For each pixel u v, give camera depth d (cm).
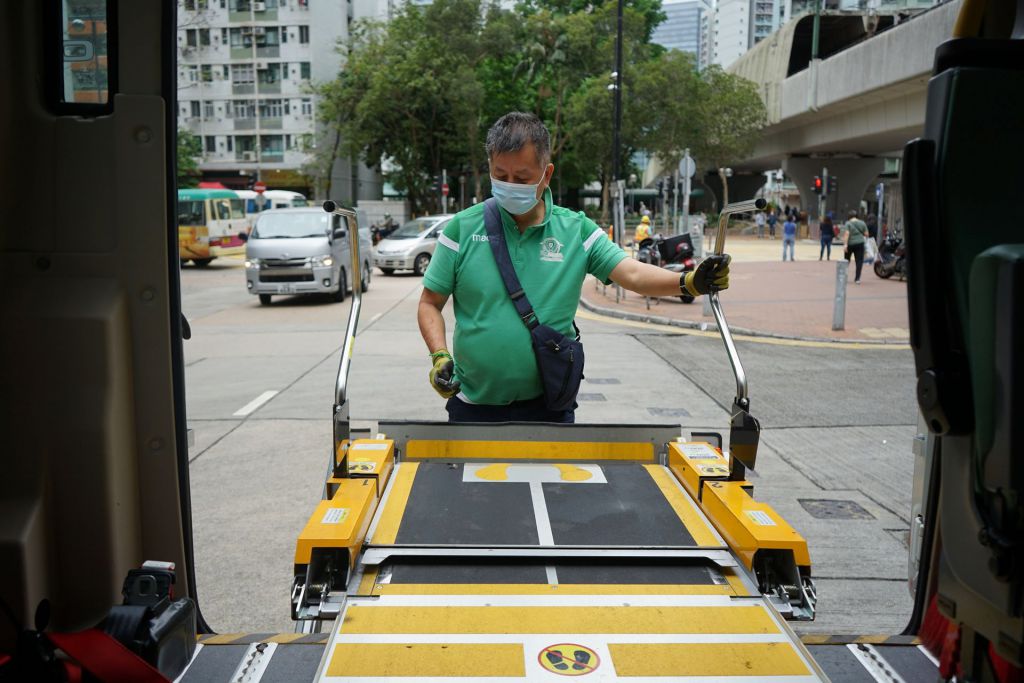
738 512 218
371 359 1071
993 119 127
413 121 5069
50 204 178
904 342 1227
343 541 199
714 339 1274
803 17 4875
